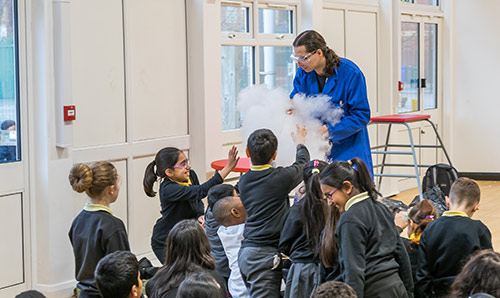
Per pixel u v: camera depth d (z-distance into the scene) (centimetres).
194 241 289
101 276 259
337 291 226
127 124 531
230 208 393
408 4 867
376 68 825
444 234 332
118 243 337
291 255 349
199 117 579
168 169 420
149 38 547
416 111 906
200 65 574
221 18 605
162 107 562
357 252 292
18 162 468
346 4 764
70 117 472
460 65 961
